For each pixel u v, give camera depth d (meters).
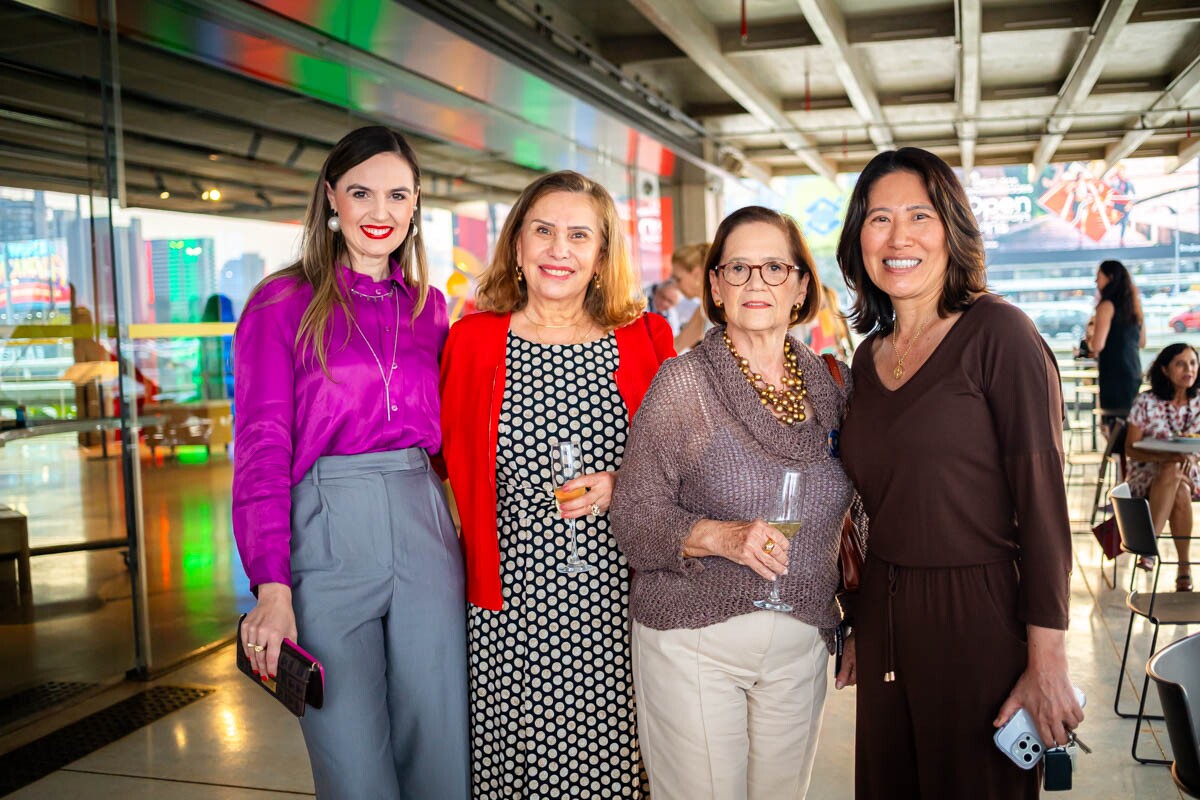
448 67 6.06
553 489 2.13
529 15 6.46
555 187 2.24
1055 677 1.70
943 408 1.79
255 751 3.64
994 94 11.38
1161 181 14.92
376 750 2.05
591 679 2.18
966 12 7.29
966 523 1.79
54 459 4.04
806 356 2.04
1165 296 14.73
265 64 5.01
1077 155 14.79
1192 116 11.93
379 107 5.95
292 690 1.79
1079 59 9.14
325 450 2.06
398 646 2.10
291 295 2.08
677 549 1.90
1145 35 9.27
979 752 1.80
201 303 4.81
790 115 12.05
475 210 7.15
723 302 2.02
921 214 1.88
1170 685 1.67
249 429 2.00
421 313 2.23
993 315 1.79
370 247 2.10
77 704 4.16
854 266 2.05
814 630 1.99
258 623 1.88
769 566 1.82
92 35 4.14
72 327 4.12
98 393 4.26
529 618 2.17
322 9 4.76
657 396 1.99
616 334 2.32
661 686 1.98
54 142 4.00
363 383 2.07
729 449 1.94
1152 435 6.11
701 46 8.38
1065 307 16.47
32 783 3.40
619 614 2.20
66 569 4.12
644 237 11.31
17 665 3.90
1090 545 6.88
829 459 2.00
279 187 5.24
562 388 2.23
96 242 4.21
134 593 4.45
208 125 4.75
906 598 1.85
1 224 3.79
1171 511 5.62
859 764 1.99
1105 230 15.88
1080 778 3.31
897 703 1.91
